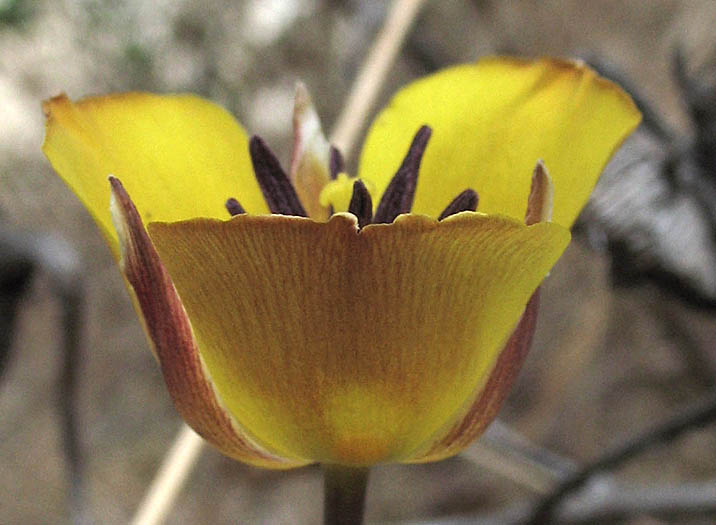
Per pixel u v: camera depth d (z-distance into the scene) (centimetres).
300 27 57
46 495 51
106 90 59
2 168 56
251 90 59
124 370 57
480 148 16
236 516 51
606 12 52
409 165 15
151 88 58
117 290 58
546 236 12
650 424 49
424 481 51
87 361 56
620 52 50
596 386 50
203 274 12
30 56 58
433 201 16
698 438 48
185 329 13
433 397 13
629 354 50
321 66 57
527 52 53
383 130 16
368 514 50
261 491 53
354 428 13
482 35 53
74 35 58
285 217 12
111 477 52
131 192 15
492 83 16
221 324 13
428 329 13
